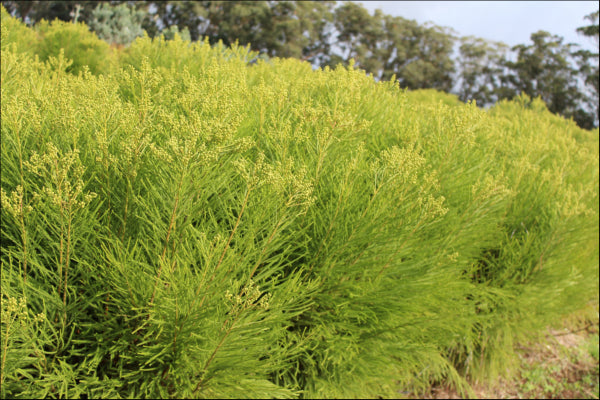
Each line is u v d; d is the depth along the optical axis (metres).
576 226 3.21
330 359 2.33
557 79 43.59
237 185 1.87
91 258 1.67
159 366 1.71
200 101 1.91
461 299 2.93
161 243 1.68
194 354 1.67
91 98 1.93
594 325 4.98
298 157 2.11
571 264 3.52
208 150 1.46
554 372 4.10
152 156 1.63
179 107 2.14
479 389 3.70
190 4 37.62
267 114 2.30
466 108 2.55
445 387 3.66
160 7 37.91
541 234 3.25
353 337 2.17
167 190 1.54
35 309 1.60
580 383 4.02
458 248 2.68
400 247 2.09
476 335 3.32
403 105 2.97
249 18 41.25
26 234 1.53
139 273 1.57
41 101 1.77
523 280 3.34
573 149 4.25
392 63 50.31
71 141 1.73
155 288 1.52
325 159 2.13
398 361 2.62
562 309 3.77
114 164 1.55
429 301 2.37
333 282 2.09
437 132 2.70
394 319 2.28
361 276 2.18
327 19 46.31
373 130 2.55
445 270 2.39
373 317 2.21
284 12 43.44
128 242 1.56
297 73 3.38
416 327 2.35
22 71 2.25
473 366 3.58
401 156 1.95
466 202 2.61
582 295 3.92
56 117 1.73
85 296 1.70
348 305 2.18
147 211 1.60
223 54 3.38
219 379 1.72
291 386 2.29
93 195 1.44
